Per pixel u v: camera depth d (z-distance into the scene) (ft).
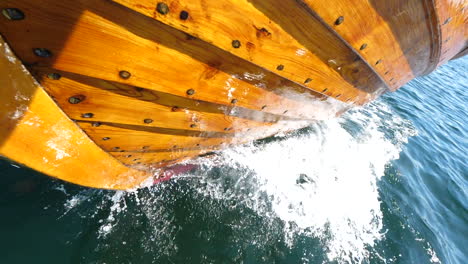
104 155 6.70
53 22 3.33
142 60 4.32
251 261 9.64
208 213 10.61
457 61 89.97
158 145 7.64
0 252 7.18
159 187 10.71
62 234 8.14
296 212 12.23
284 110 9.18
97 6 3.34
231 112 7.64
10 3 3.01
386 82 11.10
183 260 8.84
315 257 10.65
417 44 8.82
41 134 4.99
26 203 8.46
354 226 12.69
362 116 24.86
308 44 5.65
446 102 41.32
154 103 5.65
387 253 12.09
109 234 8.63
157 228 9.36
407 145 22.45
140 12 3.41
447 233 15.44
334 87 8.44
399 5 6.11
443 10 7.41
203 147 9.78
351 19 5.41
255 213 11.40
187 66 4.88
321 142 18.02
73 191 9.31
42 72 3.97
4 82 3.90
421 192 17.54
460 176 21.45
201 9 3.76
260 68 5.89
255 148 14.76
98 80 4.52
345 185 15.01
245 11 4.16
